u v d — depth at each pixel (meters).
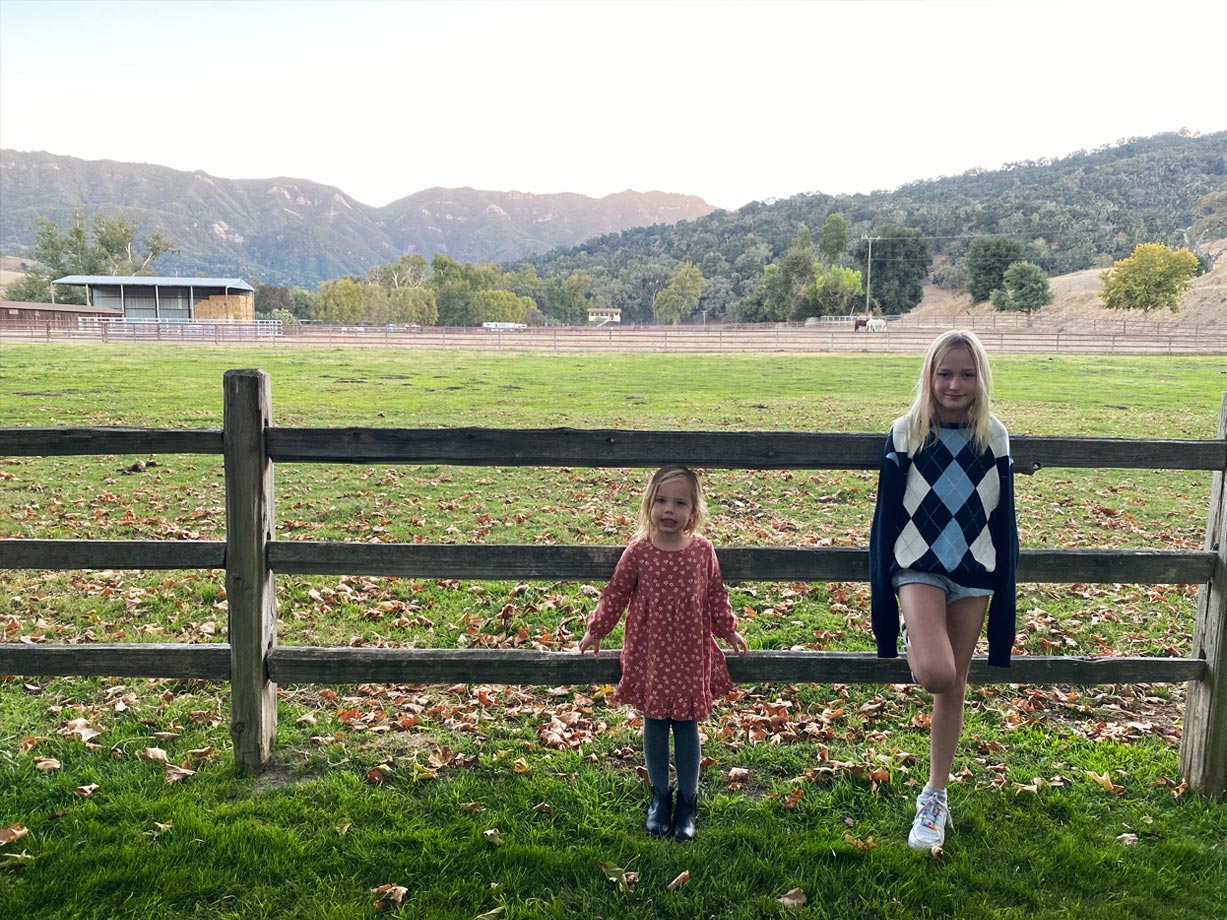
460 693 4.49
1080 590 6.55
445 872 2.85
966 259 122.44
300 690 4.46
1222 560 3.32
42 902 2.65
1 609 5.79
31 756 3.60
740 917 2.64
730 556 3.34
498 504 9.77
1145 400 22.98
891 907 2.71
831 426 17.81
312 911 2.63
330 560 3.42
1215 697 3.35
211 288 70.50
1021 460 3.36
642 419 18.48
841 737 3.99
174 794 3.28
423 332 63.03
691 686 3.03
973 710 4.34
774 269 121.75
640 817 3.22
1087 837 3.11
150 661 3.43
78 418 16.70
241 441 3.32
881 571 2.94
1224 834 3.16
